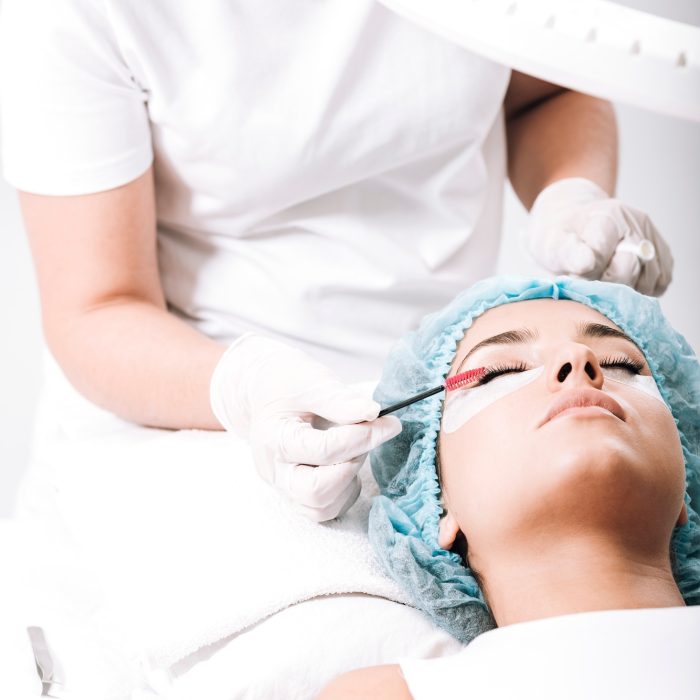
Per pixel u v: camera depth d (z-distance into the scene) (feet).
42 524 4.36
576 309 3.74
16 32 4.18
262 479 3.73
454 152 4.69
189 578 3.47
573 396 3.28
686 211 7.68
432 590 3.36
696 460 3.67
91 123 4.19
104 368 4.27
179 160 4.47
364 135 4.43
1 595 3.99
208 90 4.26
